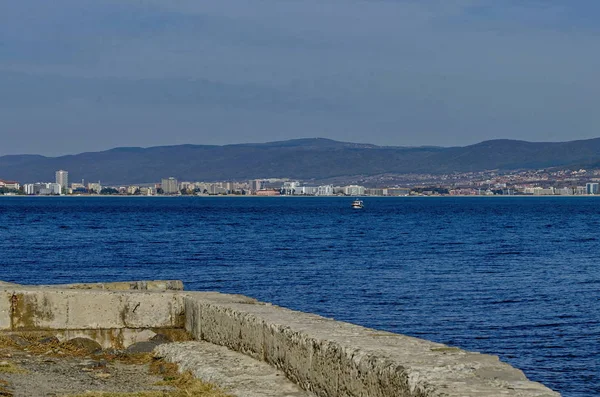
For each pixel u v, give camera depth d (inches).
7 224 5007.4
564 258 2733.8
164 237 3836.1
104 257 2728.8
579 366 1105.4
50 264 2486.5
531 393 351.6
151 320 706.8
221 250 3063.5
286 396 486.0
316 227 4990.2
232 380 523.5
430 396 359.6
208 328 653.3
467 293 1819.6
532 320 1459.2
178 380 555.8
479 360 409.1
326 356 467.5
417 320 1465.3
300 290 1883.6
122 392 521.0
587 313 1533.0
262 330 561.6
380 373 409.1
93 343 695.1
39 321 698.2
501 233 4340.6
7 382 545.0
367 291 1859.0
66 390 527.8
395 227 5039.4
